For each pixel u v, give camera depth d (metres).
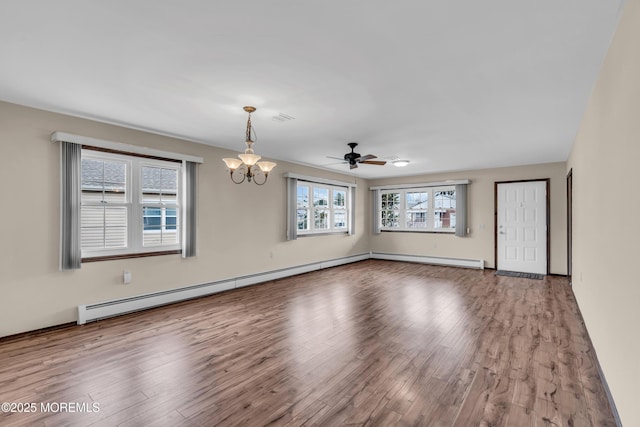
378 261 8.37
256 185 5.67
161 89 2.83
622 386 1.82
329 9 1.75
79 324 3.54
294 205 6.36
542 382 2.32
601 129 2.47
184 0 1.68
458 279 6.00
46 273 3.37
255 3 1.70
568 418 1.92
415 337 3.18
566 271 6.18
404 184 8.25
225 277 5.11
